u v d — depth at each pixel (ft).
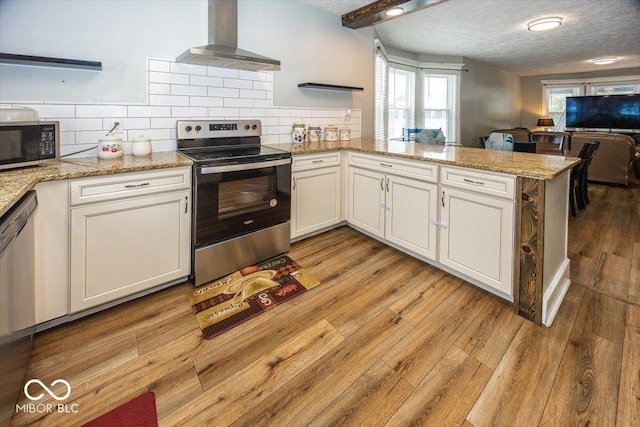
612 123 25.18
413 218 8.46
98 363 5.18
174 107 8.60
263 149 9.26
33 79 6.73
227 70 9.43
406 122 19.98
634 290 7.25
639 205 14.07
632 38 16.62
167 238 6.95
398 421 4.23
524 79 29.19
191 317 6.40
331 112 12.36
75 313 6.15
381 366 5.16
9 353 3.81
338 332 5.99
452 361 5.24
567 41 17.08
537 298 6.06
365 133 13.75
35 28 6.66
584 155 12.59
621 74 25.45
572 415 4.25
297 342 5.73
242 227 8.09
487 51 19.39
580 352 5.36
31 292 4.95
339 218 10.78
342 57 12.47
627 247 9.65
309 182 9.77
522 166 6.28
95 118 7.50
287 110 10.98
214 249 7.66
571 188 12.53
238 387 4.77
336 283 7.71
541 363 5.15
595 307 6.63
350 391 4.70
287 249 9.27
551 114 28.84
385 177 9.17
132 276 6.56
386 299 7.04
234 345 5.65
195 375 4.99
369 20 11.55
